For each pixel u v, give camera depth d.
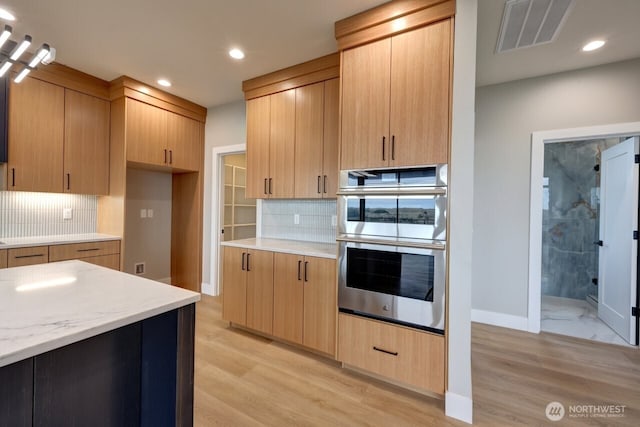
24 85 2.66
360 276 2.06
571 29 2.07
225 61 2.70
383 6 1.92
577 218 3.99
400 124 1.89
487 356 2.36
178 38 2.35
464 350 1.70
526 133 2.82
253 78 3.02
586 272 3.93
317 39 2.34
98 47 2.49
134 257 3.72
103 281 1.30
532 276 2.80
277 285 2.55
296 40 2.36
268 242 3.00
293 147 2.77
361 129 2.04
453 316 1.73
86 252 2.93
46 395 0.83
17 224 2.91
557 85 2.71
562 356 2.37
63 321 0.87
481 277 3.01
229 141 3.78
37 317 0.89
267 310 2.61
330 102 2.57
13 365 0.77
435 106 1.78
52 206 3.13
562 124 2.69
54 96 2.85
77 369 0.90
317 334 2.32
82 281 1.30
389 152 1.93
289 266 2.49
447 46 1.75
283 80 2.82
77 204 3.32
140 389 1.05
